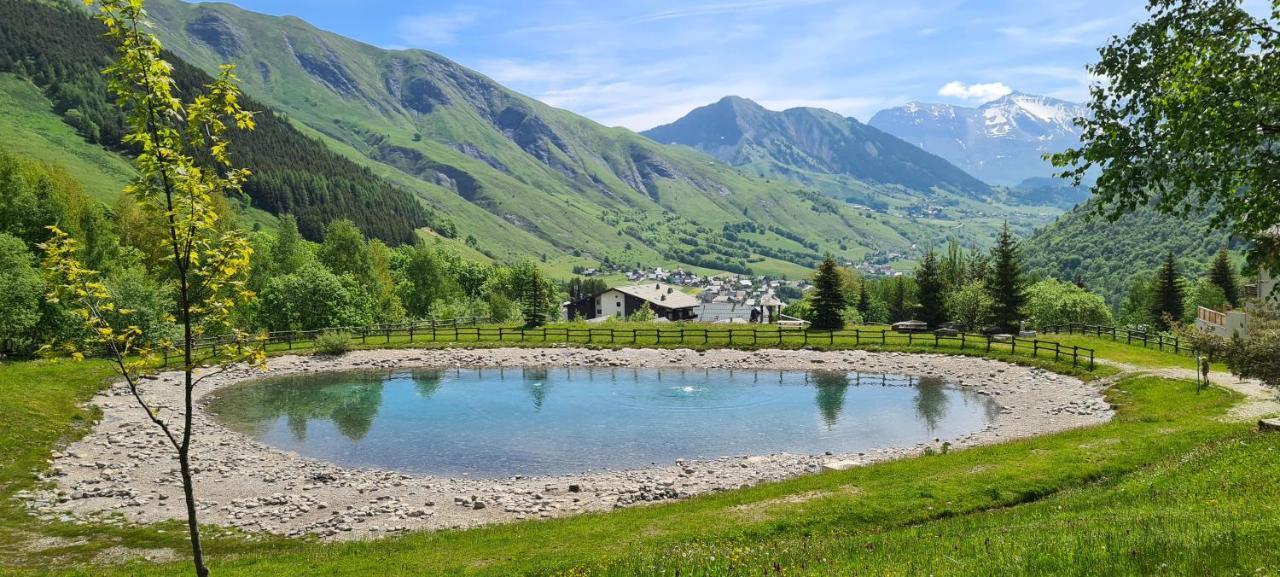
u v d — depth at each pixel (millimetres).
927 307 84375
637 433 41688
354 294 92312
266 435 41531
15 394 41938
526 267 140125
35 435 36562
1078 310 102312
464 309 122250
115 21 11227
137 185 11547
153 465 33906
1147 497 17609
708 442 39438
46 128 187250
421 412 47938
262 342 13375
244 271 13094
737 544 19797
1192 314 100188
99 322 12438
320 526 25859
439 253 155250
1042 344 64250
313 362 68750
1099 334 72062
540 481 32094
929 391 53688
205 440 39000
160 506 28125
